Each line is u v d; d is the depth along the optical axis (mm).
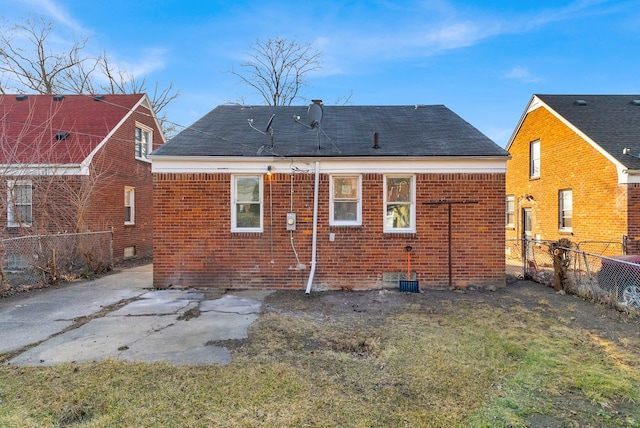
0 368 3811
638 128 11992
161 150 8133
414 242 8086
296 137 9055
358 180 8148
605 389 3430
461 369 3852
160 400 3178
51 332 5051
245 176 8188
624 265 6730
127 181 13664
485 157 7867
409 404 3145
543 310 6227
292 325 5375
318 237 8078
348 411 3023
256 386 3441
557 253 7859
